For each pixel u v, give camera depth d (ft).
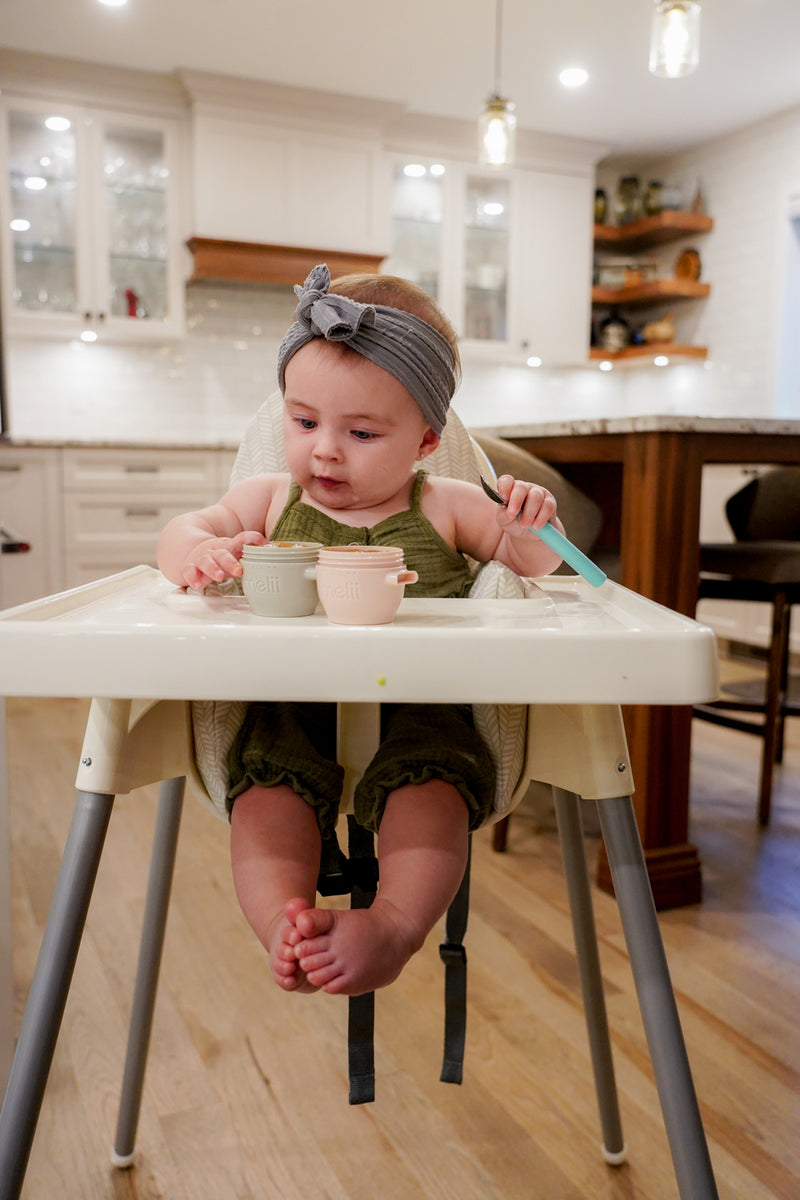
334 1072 4.11
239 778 2.40
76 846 2.18
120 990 4.75
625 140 15.28
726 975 4.95
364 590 1.91
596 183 16.78
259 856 2.24
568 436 6.53
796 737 9.59
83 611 2.11
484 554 2.85
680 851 5.80
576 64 12.23
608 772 2.25
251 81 12.69
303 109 13.24
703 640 1.81
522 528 2.43
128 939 5.26
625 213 16.26
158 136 12.90
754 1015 4.58
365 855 2.57
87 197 12.51
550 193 15.30
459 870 2.25
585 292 15.75
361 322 2.36
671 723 5.74
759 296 14.70
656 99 13.44
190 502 12.43
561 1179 3.47
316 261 13.56
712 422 5.64
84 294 12.64
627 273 16.12
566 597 2.52
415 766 2.34
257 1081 4.04
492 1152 3.61
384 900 2.13
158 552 2.59
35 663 1.76
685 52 7.65
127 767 2.27
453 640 1.78
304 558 2.01
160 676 1.77
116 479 12.00
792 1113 3.87
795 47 11.69
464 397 16.38
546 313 15.49
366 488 2.55
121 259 12.91
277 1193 3.40
